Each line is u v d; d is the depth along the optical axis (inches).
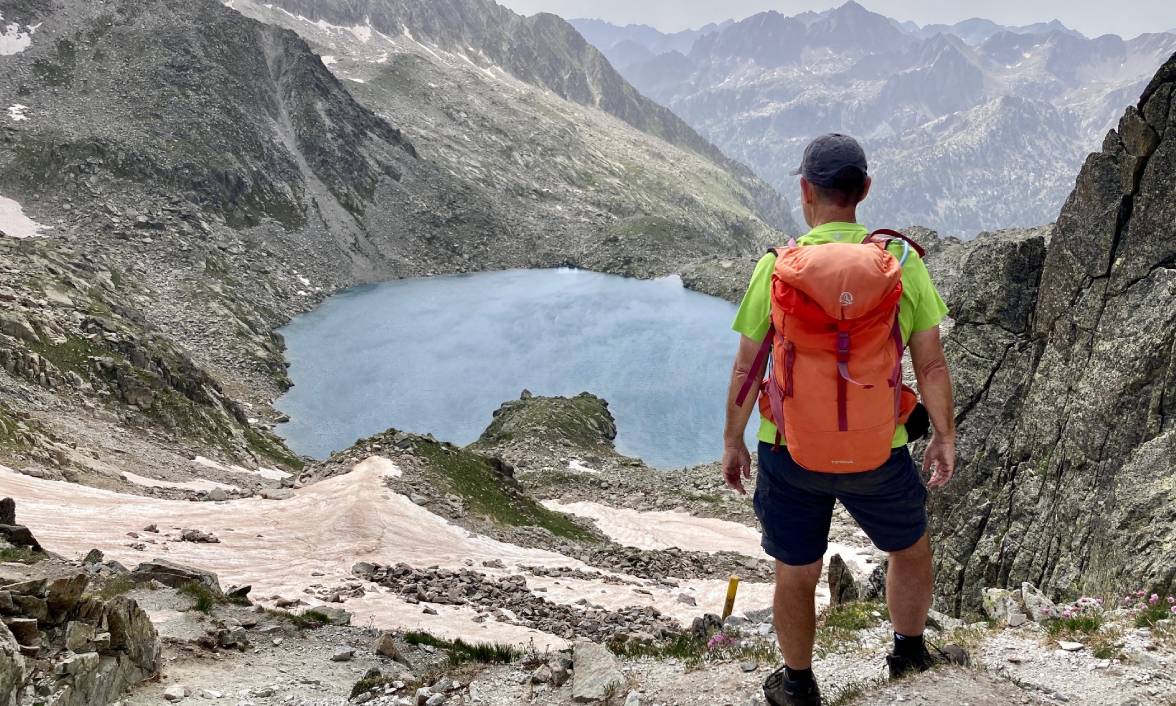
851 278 170.7
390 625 910.4
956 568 904.9
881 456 181.5
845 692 239.3
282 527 1497.3
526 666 383.2
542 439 3818.9
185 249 6702.8
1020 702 225.9
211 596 743.1
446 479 2004.2
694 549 2209.6
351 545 1418.6
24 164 6889.8
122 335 2950.3
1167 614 300.4
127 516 1403.8
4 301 2773.1
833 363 175.0
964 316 1039.6
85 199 6811.0
